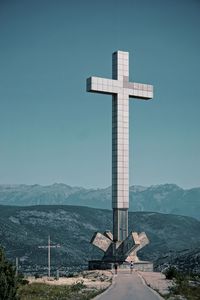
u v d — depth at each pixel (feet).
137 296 154.81
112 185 284.61
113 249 280.31
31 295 165.48
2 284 109.40
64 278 239.71
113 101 288.51
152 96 294.05
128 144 286.05
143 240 281.13
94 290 177.68
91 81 280.31
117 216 281.13
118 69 287.07
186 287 192.24
